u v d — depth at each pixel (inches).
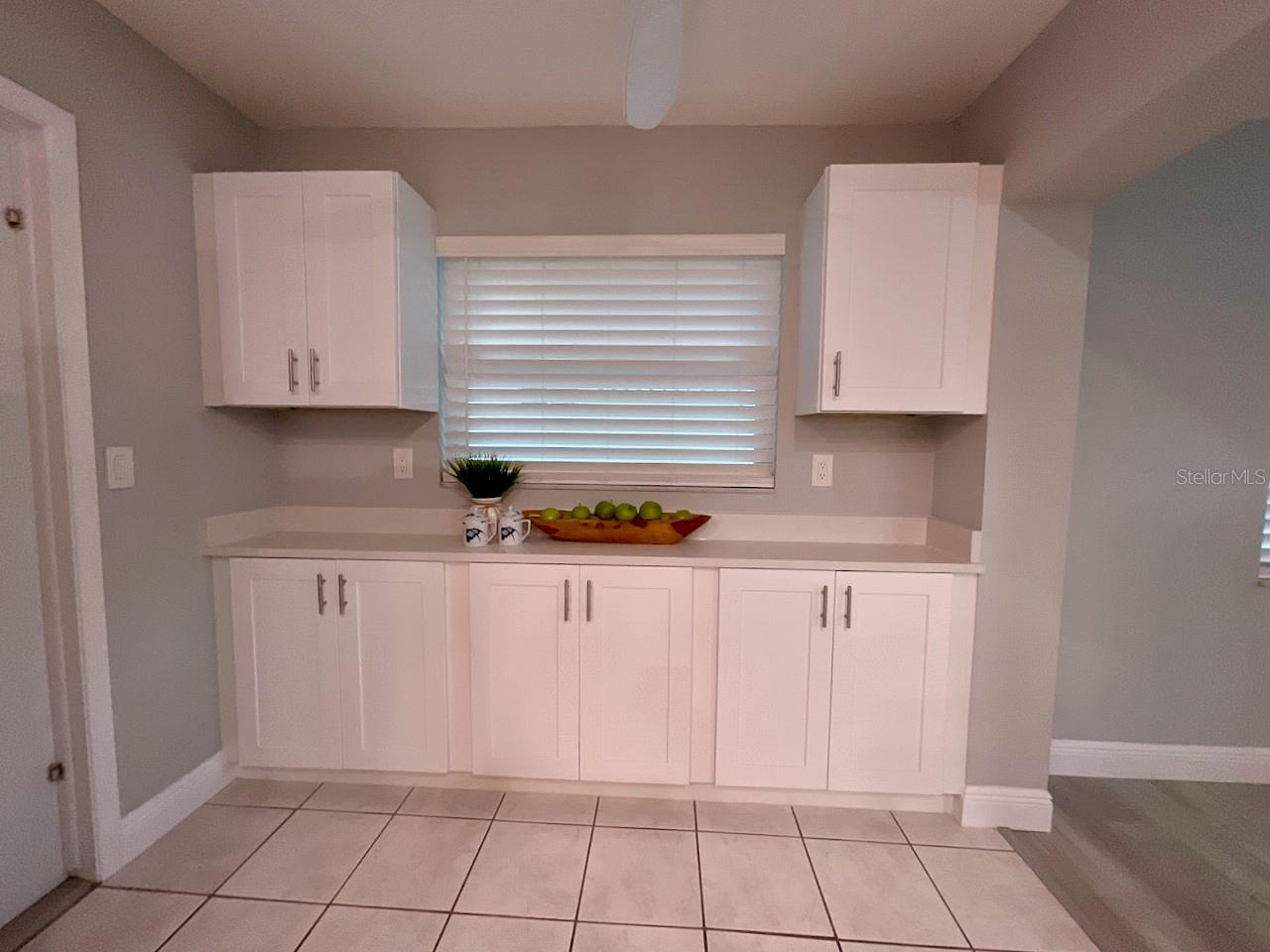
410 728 78.7
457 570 77.2
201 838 70.2
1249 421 82.0
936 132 84.4
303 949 55.4
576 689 76.8
